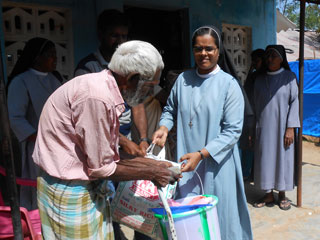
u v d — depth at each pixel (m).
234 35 6.06
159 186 1.98
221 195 2.67
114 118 1.77
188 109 2.72
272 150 4.29
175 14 5.30
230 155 2.71
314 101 9.15
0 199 2.66
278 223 3.98
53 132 1.82
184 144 2.76
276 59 4.20
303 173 6.06
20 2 3.77
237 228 2.71
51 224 1.90
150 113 3.36
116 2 4.45
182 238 2.10
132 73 1.74
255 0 6.22
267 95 4.27
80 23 4.21
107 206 2.07
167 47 5.48
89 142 1.71
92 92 1.71
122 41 2.88
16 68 3.20
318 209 4.38
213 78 2.68
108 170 1.79
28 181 2.56
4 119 1.86
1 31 3.65
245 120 4.41
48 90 3.21
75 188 1.83
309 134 9.34
